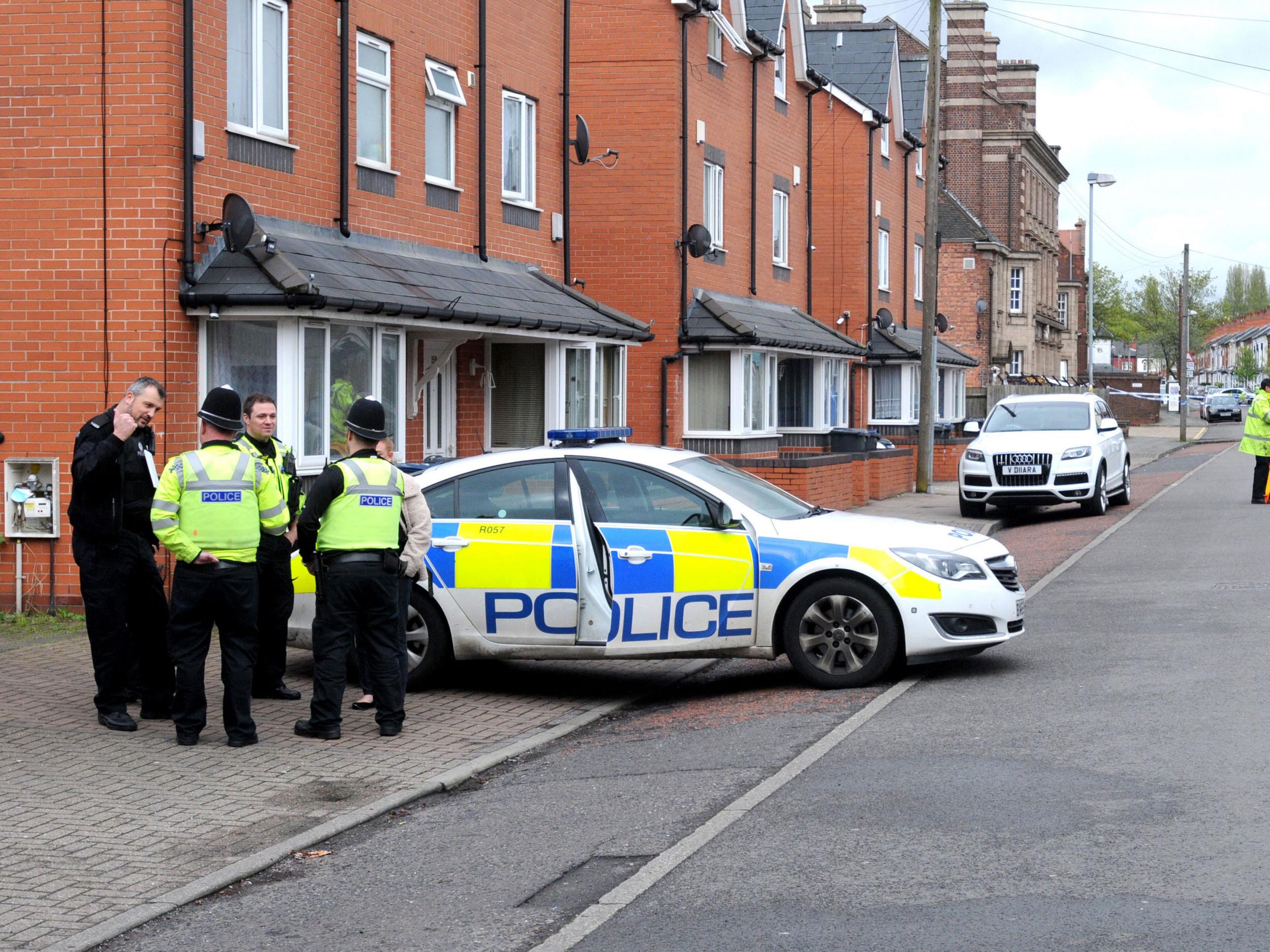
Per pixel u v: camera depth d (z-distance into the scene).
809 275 31.28
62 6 12.52
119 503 8.66
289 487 9.52
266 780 7.55
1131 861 5.59
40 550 12.73
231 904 5.66
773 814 6.54
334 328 13.72
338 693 8.57
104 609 8.70
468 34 17.81
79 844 6.41
